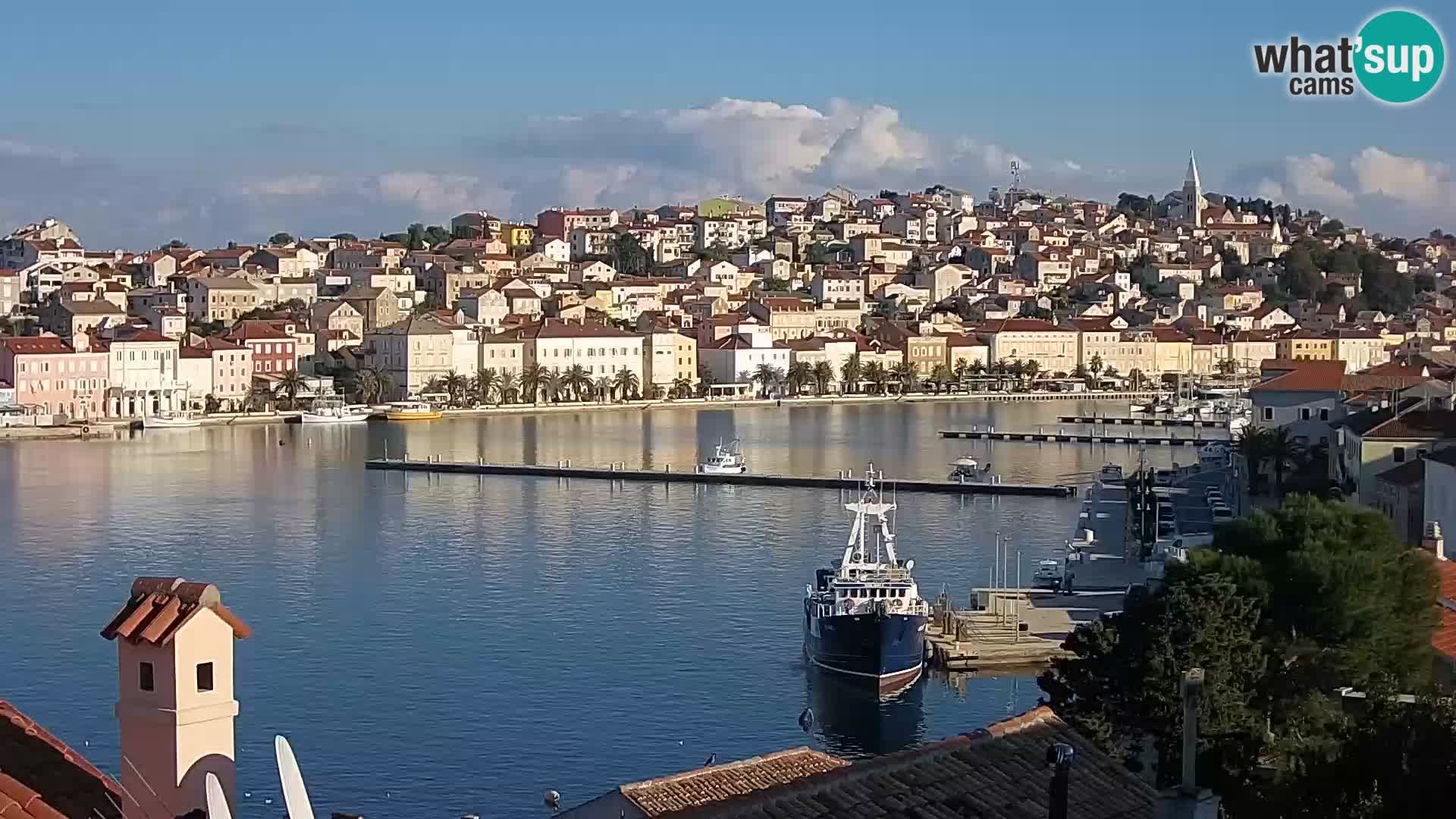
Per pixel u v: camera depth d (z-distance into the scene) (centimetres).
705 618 17175
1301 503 10775
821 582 16538
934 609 16762
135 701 3166
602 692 14088
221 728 3189
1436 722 5538
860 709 13688
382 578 19625
